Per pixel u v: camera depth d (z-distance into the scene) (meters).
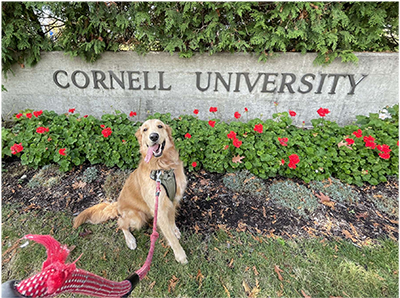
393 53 3.64
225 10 3.40
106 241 2.35
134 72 4.03
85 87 4.20
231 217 2.60
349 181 3.00
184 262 2.11
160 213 2.04
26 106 4.43
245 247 2.26
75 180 3.14
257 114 4.36
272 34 3.44
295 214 2.62
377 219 2.57
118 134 3.40
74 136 3.30
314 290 1.92
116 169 3.37
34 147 3.21
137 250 2.26
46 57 3.94
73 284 0.77
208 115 4.42
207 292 1.91
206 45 3.79
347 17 3.28
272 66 3.88
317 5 3.16
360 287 1.93
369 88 3.95
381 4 3.33
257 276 2.02
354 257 2.16
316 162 3.07
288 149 3.18
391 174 3.07
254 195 2.87
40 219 2.57
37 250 2.25
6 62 3.81
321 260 2.14
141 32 3.39
